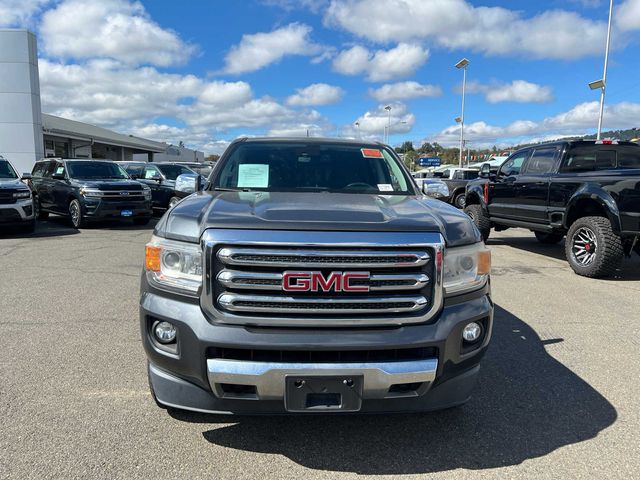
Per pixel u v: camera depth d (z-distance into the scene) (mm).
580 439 2934
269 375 2396
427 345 2490
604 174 7098
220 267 2465
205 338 2428
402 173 4184
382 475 2584
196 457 2701
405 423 3102
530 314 5422
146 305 2662
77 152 37938
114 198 12453
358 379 2424
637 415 3227
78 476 2502
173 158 60750
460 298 2670
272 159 4109
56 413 3129
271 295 2438
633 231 6543
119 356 4062
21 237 10891
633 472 2613
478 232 2883
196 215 2732
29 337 4484
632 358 4195
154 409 3201
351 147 4379
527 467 2658
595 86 24266
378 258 2465
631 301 5980
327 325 2434
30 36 18188
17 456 2660
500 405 3348
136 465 2611
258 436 2926
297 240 2416
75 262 7965
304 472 2596
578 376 3822
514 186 9227
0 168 11516
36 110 18656
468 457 2746
